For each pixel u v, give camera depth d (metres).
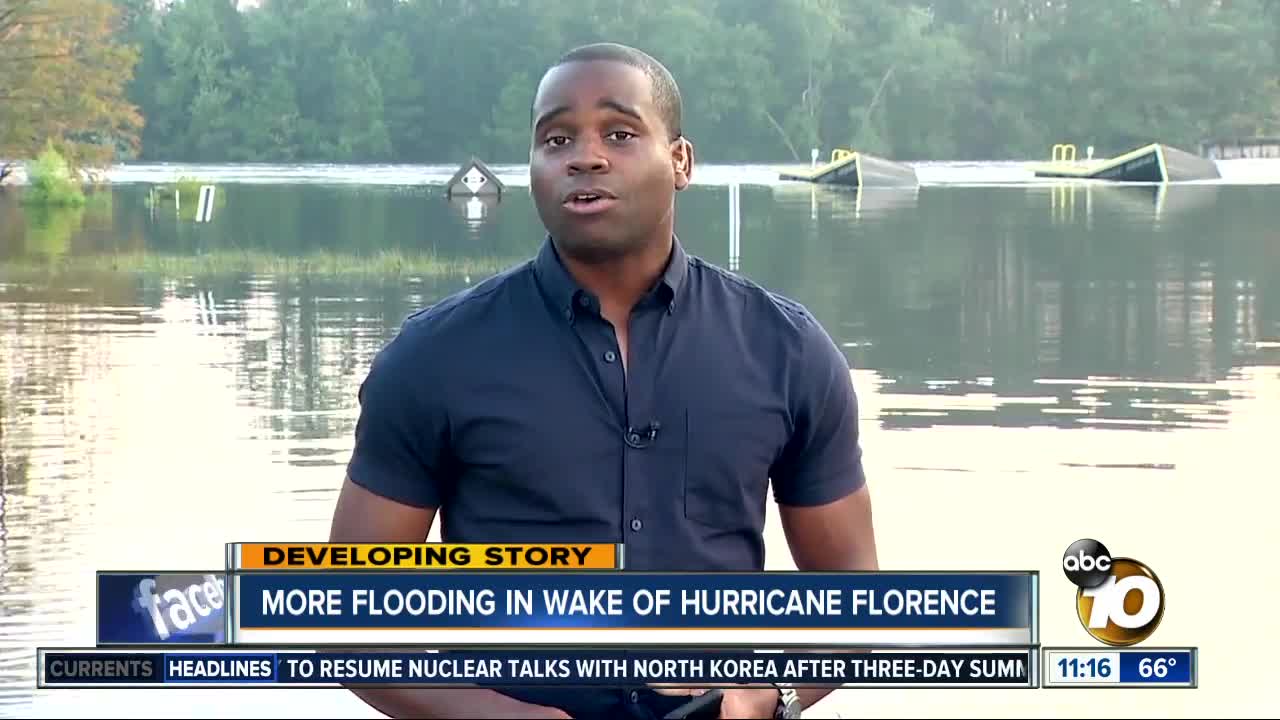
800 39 134.38
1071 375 15.12
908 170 71.00
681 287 3.06
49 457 10.91
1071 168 78.12
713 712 3.13
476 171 59.62
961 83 135.00
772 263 28.86
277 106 133.25
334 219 45.38
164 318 20.17
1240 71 132.75
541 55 135.75
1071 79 134.38
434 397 3.02
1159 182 71.62
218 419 12.45
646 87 3.02
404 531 3.12
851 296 23.03
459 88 137.12
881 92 134.50
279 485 9.96
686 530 3.05
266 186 75.62
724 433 3.03
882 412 12.92
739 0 136.88
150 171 111.00
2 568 7.97
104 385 14.31
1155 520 9.07
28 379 14.73
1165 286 24.09
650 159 2.99
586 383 3.01
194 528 8.84
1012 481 10.16
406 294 23.39
